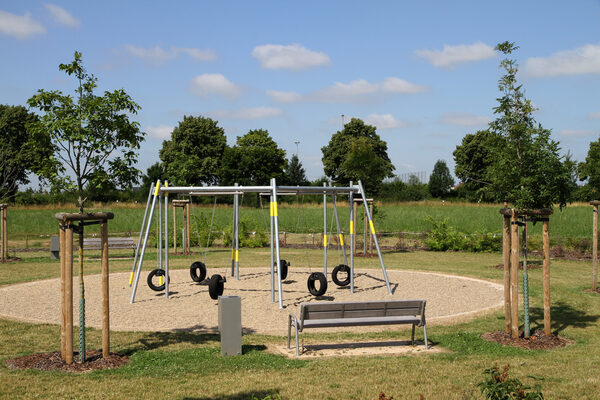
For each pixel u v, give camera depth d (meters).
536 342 9.00
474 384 6.84
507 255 9.60
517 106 9.54
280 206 51.97
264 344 9.07
